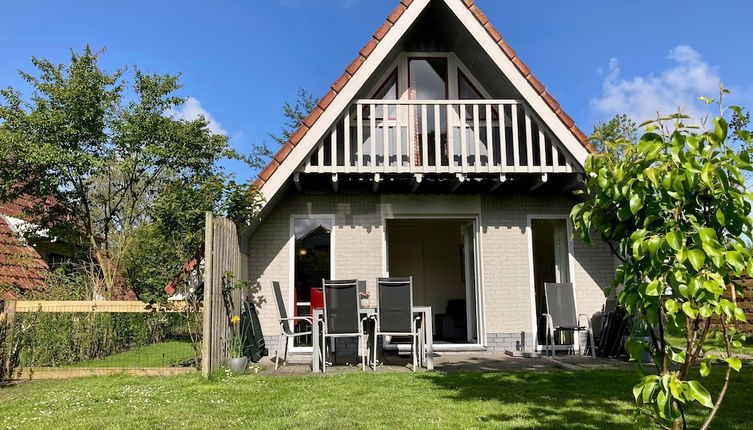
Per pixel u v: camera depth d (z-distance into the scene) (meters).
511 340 9.10
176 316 7.46
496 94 9.49
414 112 9.41
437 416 4.61
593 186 2.74
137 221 13.98
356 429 4.23
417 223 12.27
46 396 5.59
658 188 2.31
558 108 8.27
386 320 7.18
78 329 7.59
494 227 9.38
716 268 2.25
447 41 9.49
